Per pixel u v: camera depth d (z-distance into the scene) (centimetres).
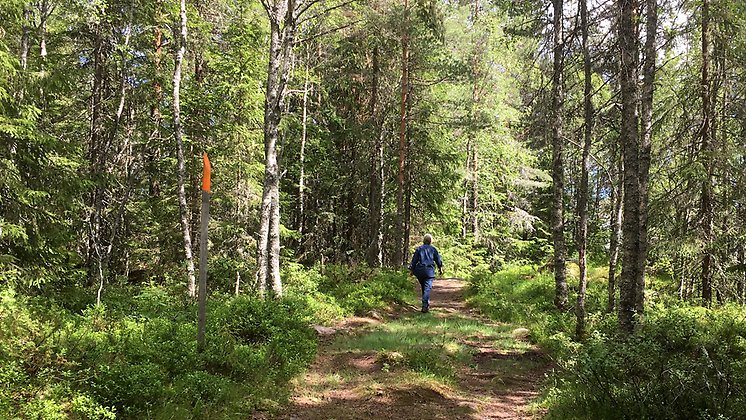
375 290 1452
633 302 762
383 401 591
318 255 2808
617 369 533
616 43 836
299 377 670
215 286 1533
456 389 672
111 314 875
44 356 508
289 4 1264
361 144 2559
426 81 2133
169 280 1598
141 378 503
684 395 464
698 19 1215
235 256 1684
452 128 2338
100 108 1638
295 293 1315
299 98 2447
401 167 2159
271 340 771
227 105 1647
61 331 655
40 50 1381
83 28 1541
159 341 669
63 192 1027
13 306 686
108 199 1764
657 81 1359
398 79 2200
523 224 2958
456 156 2362
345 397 607
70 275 1097
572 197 3000
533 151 2489
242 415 508
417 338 927
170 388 515
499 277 1961
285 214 2483
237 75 1684
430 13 1862
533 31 1293
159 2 1502
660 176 1438
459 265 2727
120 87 1633
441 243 2881
